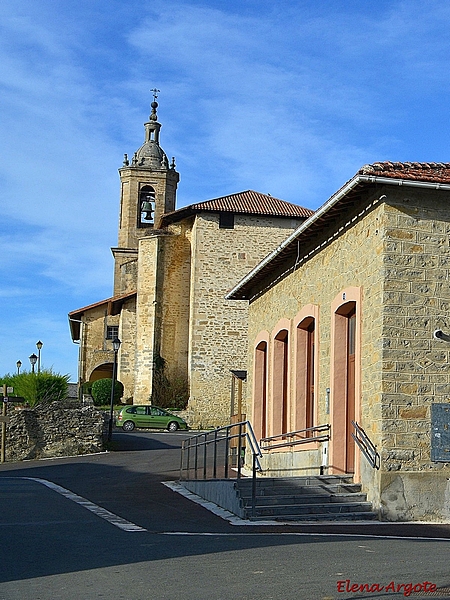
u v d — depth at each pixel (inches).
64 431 1124.5
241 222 1649.9
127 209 2262.6
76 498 646.5
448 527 484.1
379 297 530.6
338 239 614.5
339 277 609.0
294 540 405.4
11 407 1146.7
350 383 601.9
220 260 1636.3
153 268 1734.7
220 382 1610.5
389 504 508.4
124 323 1875.0
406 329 526.6
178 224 1755.7
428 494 513.7
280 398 776.9
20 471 928.3
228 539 409.7
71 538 415.2
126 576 306.7
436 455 519.2
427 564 324.5
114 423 1513.3
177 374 1717.5
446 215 541.0
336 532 450.3
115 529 458.3
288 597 266.1
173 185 2294.5
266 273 800.3
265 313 829.2
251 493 543.8
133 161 2313.0
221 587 283.4
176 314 1732.3
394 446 514.9
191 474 786.2
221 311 1627.7
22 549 377.7
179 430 1501.0
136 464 952.9
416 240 534.0
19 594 278.4
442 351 529.7
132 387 1845.5
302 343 706.8
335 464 597.9
